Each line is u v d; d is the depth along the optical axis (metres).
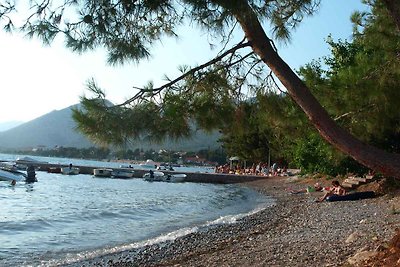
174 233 17.42
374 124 6.63
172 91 5.20
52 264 12.48
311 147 28.16
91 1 5.07
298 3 5.82
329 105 6.61
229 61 5.46
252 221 19.52
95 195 35.56
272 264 9.13
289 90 5.32
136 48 5.32
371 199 21.09
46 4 5.17
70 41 5.21
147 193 38.69
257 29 5.21
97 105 4.79
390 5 5.10
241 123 5.53
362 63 6.73
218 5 4.70
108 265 12.35
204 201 31.70
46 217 21.72
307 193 30.98
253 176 58.44
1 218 21.00
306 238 12.21
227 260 10.62
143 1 4.93
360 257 7.64
